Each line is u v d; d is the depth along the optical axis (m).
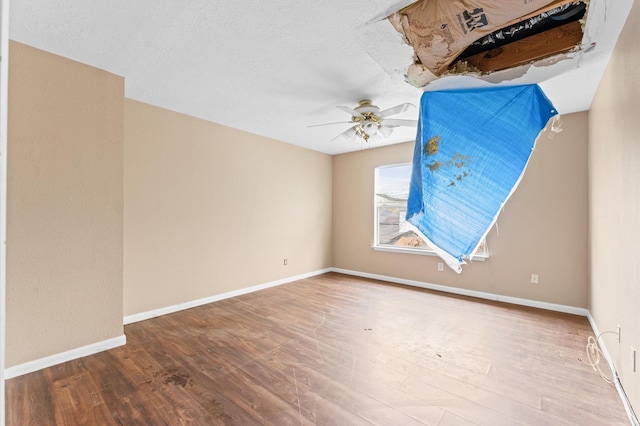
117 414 1.73
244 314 3.35
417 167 2.55
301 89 2.84
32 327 2.17
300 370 2.19
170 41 2.10
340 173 5.59
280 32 1.99
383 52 2.18
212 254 3.80
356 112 2.96
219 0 1.71
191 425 1.64
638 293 1.61
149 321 3.13
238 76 2.60
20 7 1.75
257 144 4.36
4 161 0.39
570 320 3.14
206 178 3.73
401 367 2.23
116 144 2.56
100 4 1.73
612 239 2.18
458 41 1.93
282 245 4.74
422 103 2.58
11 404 1.81
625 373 1.83
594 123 2.85
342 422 1.67
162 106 3.29
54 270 2.26
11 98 2.09
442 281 4.34
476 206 2.46
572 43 1.99
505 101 2.46
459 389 1.96
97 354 2.42
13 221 2.10
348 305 3.66
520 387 1.98
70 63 2.33
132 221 3.10
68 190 2.32
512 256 3.75
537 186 3.57
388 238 5.06
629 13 1.69
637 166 1.62
